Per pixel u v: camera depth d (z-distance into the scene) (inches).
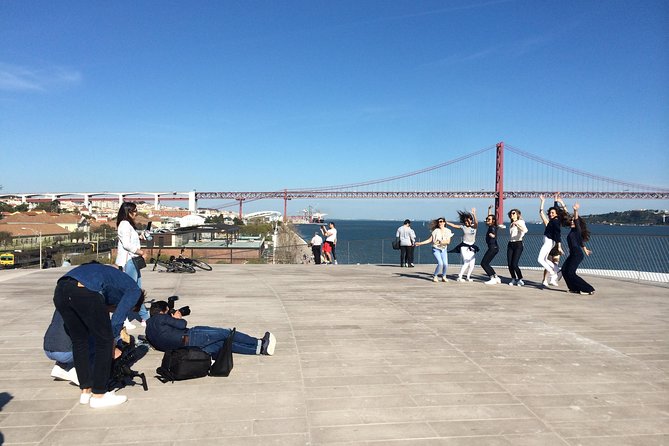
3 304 344.8
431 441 139.1
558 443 137.9
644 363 210.2
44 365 207.0
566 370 200.5
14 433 144.2
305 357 218.1
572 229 403.2
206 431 145.5
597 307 339.6
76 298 157.2
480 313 316.5
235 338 216.1
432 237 486.0
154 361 213.5
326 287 440.1
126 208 271.6
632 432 144.9
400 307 337.1
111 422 151.7
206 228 1241.4
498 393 174.9
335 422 151.3
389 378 190.5
